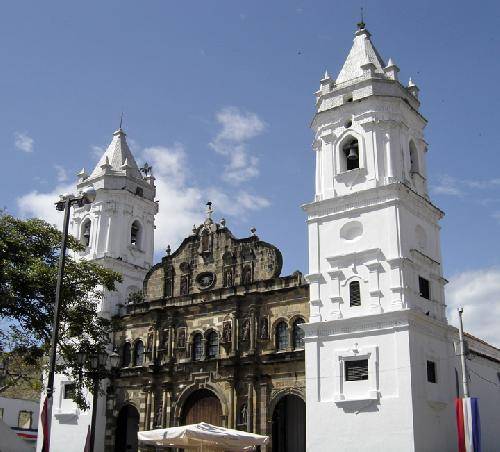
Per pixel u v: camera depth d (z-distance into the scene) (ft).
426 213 166.91
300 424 183.32
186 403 186.91
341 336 151.94
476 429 121.29
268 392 171.42
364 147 164.86
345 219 161.68
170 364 191.11
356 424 143.23
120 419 201.26
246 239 191.42
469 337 180.86
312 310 158.20
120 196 224.94
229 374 178.09
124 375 200.34
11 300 134.72
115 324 180.14
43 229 145.18
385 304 148.87
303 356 167.53
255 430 169.27
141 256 227.61
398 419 138.21
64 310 146.10
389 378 142.51
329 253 161.48
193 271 199.21
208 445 125.18
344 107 170.60
